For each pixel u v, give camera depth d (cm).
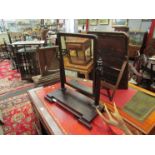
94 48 96
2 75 373
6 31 534
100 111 109
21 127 189
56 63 221
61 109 120
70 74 169
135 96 128
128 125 102
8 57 515
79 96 128
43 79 210
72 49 127
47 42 382
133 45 377
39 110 121
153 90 238
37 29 530
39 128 155
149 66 250
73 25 416
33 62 321
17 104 240
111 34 108
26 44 324
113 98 127
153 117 107
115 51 112
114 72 121
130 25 426
